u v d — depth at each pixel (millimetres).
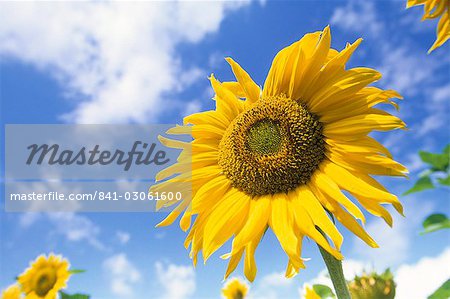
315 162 313
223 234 310
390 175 284
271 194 319
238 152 334
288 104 328
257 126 336
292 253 263
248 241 283
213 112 374
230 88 381
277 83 340
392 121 292
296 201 303
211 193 334
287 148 318
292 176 314
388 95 309
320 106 317
